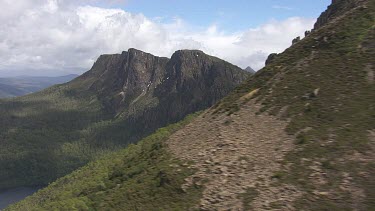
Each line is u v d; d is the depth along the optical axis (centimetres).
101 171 11475
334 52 7400
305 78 6981
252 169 5222
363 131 4947
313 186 4394
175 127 12038
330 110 5716
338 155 4697
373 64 6412
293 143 5362
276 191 4581
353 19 8256
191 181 5666
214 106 8456
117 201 6562
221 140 6419
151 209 5553
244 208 4553
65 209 7875
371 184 4106
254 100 7244
